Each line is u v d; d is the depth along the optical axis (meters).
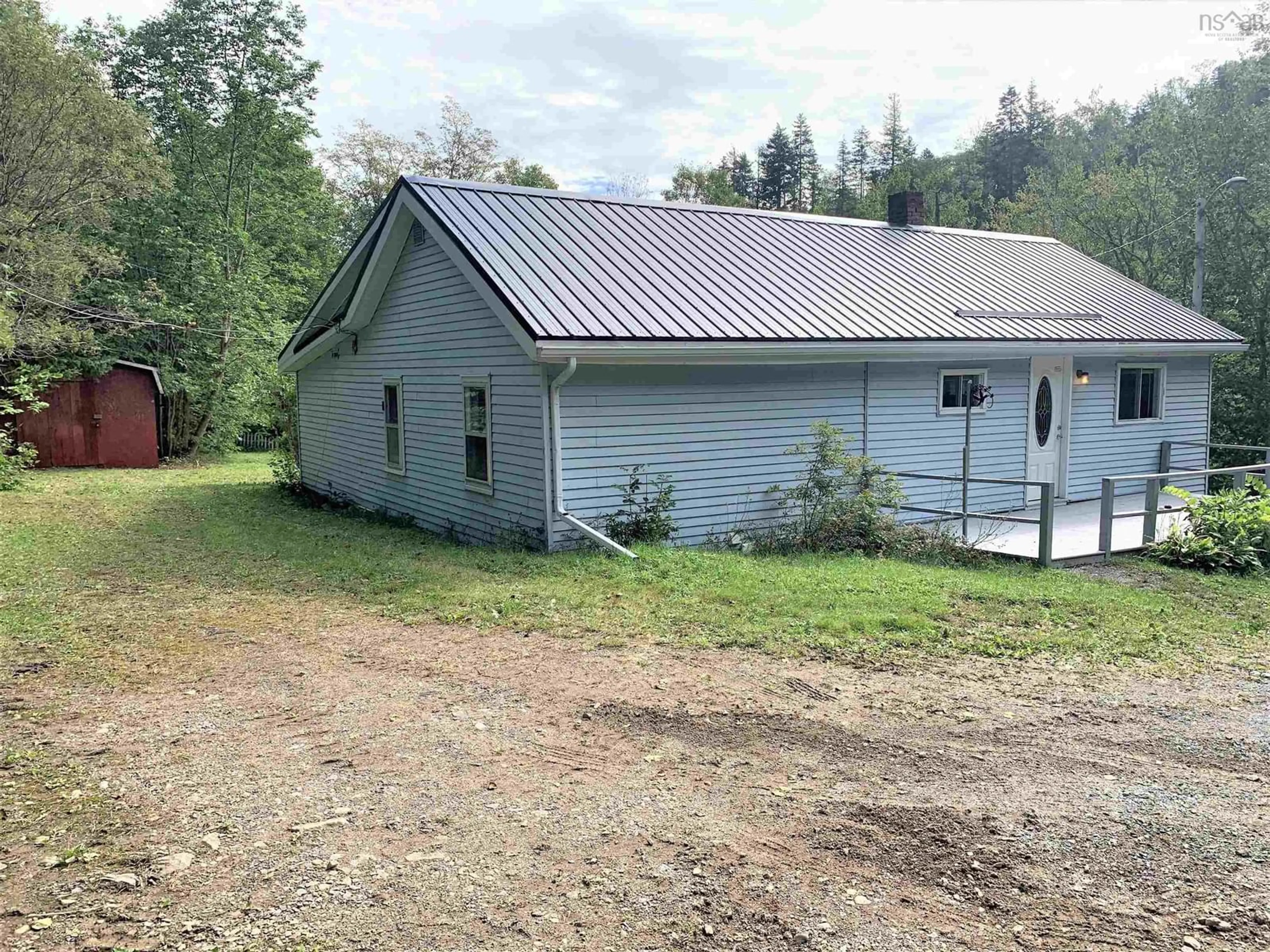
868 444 11.94
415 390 12.73
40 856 3.45
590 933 2.96
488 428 10.77
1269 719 5.08
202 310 24.78
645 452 10.20
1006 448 13.32
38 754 4.47
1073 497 14.11
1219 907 3.12
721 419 10.69
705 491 10.66
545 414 9.57
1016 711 5.14
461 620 7.03
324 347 15.70
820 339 10.52
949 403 12.68
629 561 8.90
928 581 8.27
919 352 11.41
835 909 3.10
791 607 7.15
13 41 17.45
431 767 4.32
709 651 6.17
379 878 3.29
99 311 21.69
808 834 3.64
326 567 9.25
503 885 3.25
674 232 12.63
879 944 2.90
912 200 16.22
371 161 41.22
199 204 25.47
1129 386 14.66
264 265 27.06
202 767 4.32
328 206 31.72
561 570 8.60
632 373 10.05
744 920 3.03
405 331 12.90
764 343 10.11
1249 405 21.89
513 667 5.87
